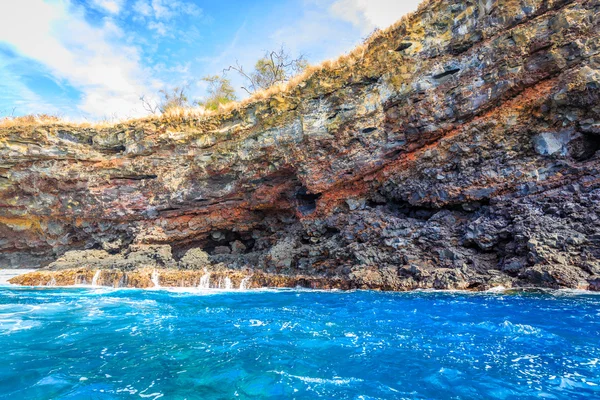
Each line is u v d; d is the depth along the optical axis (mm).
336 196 14641
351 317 7121
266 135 15797
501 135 10953
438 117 12180
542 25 10492
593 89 9422
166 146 18188
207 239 19031
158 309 8914
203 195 17797
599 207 8695
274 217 17688
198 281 13609
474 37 11758
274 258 14156
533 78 10594
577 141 9898
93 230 19781
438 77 12328
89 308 9188
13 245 21109
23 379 4480
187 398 3895
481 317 6465
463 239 10656
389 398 3744
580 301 7109
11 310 8961
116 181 18984
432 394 3795
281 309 8320
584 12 9953
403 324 6375
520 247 9414
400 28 13180
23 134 18844
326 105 14484
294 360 4895
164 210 18547
